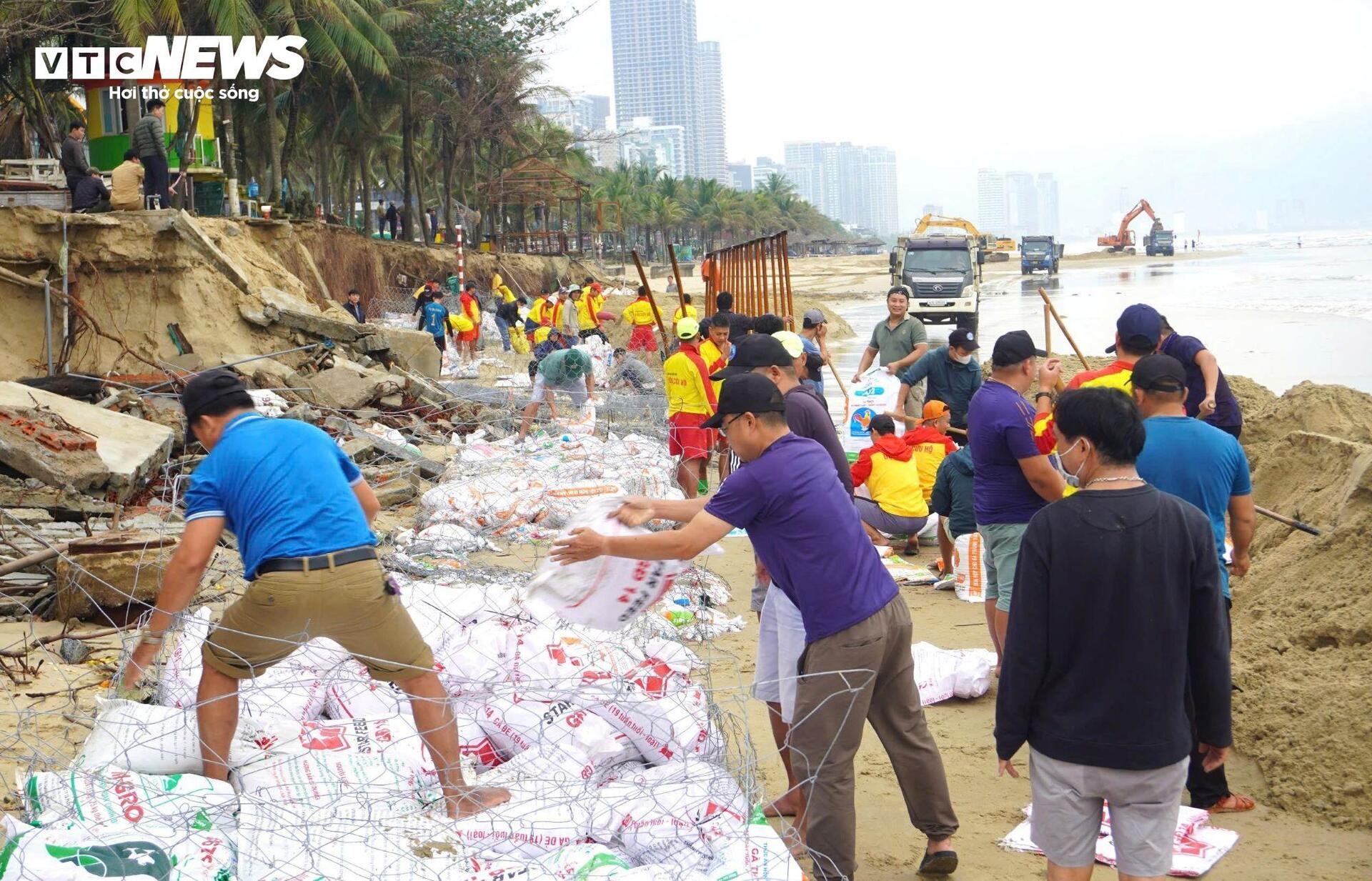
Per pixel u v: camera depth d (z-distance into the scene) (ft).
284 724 14.38
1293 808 16.34
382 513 33.96
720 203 468.34
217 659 13.21
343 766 13.14
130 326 52.65
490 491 31.73
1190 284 200.95
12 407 31.32
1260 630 20.86
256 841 11.57
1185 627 11.59
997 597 20.12
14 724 16.98
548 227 286.05
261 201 121.29
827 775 13.83
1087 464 11.98
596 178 360.89
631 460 35.70
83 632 22.12
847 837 13.88
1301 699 17.98
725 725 16.89
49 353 49.70
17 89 115.75
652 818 12.69
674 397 35.12
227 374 14.01
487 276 168.55
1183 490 16.28
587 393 43.75
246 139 152.25
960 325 118.93
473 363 80.12
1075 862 11.96
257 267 64.85
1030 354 19.30
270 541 13.08
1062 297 172.45
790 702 14.71
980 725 19.94
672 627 22.22
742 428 13.91
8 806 14.17
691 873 11.93
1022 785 17.66
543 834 12.46
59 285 51.62
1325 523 25.27
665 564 13.47
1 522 27.40
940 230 148.77
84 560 22.54
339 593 13.08
